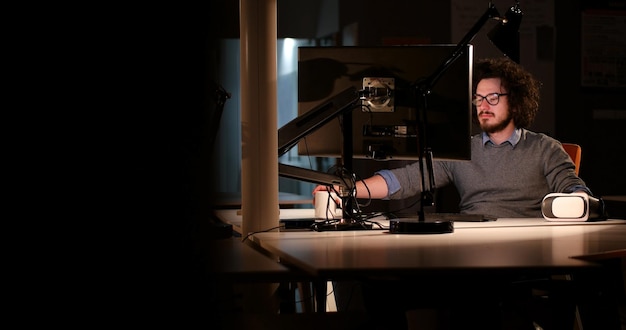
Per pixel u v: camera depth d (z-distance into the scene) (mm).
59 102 2262
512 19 2035
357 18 4445
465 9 4484
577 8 4652
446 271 1266
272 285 1821
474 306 1380
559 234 1877
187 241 1764
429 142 2078
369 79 2068
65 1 2234
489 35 2148
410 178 2615
